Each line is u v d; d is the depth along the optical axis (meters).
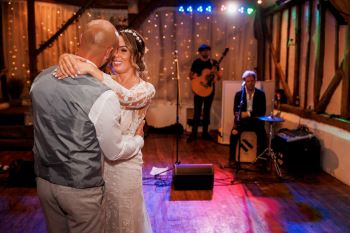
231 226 3.26
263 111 5.13
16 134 6.03
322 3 5.08
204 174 4.10
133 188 2.07
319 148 4.92
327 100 5.02
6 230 3.13
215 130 7.70
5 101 7.12
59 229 1.80
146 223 2.25
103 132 1.62
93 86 1.62
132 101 1.92
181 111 7.59
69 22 5.92
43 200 1.74
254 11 7.35
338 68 4.76
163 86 7.56
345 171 4.41
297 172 4.87
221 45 7.49
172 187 4.24
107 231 2.10
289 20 6.27
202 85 6.53
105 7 7.30
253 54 7.53
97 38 1.69
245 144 5.22
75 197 1.64
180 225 3.26
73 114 1.59
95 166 1.67
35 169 1.76
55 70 1.69
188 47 7.47
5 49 7.11
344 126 4.47
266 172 4.84
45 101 1.62
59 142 1.62
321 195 4.03
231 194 4.04
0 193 4.02
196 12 7.36
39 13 7.01
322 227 3.25
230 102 6.32
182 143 6.54
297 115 5.78
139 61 2.07
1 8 6.99
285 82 6.48
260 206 3.72
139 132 2.06
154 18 7.36
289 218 3.43
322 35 5.14
